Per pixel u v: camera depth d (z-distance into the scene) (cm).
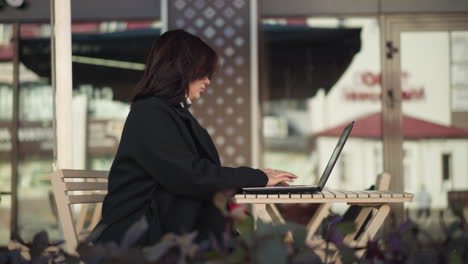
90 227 273
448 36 546
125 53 520
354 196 163
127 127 155
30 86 516
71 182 162
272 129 543
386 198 164
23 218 508
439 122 548
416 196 545
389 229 61
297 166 546
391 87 546
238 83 504
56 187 156
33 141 516
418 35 546
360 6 542
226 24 505
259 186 162
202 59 162
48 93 517
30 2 514
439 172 548
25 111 517
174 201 150
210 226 150
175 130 154
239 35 505
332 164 178
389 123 548
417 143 548
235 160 502
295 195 159
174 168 147
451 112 548
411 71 548
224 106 503
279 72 543
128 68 520
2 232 503
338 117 547
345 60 545
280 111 544
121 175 151
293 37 541
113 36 521
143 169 151
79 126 517
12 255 63
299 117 545
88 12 520
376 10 543
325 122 546
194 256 52
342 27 543
